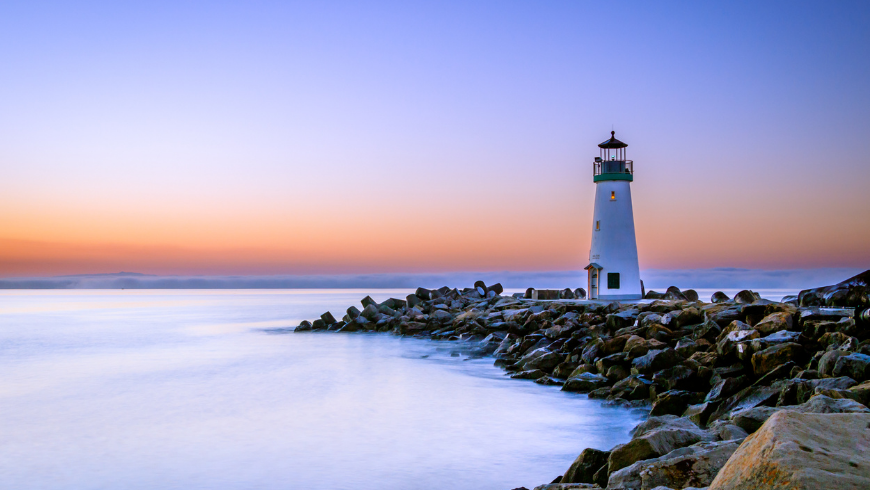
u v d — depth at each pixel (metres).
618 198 44.56
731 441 9.08
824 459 4.75
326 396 22.61
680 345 21.91
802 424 5.39
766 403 14.02
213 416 19.53
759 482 4.84
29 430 17.84
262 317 74.06
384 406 20.70
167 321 66.81
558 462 14.52
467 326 39.06
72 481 13.53
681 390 17.19
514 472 13.88
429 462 14.60
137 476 13.83
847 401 10.08
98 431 17.69
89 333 51.16
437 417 18.95
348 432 17.39
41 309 101.19
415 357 33.00
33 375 28.11
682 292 44.31
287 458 15.02
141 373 28.52
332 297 187.75
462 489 12.84
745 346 17.95
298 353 35.59
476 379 25.45
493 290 56.78
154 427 18.12
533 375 24.66
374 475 13.77
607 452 10.78
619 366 21.38
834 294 24.77
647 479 8.24
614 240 44.28
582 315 33.31
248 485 13.20
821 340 17.42
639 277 44.72
